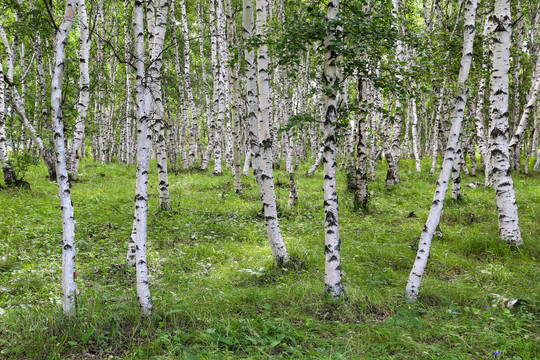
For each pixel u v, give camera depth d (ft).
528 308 15.58
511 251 23.13
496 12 24.14
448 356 11.56
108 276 18.67
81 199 34.88
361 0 16.55
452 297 16.96
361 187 34.60
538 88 40.60
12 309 14.06
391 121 17.15
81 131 40.83
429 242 16.47
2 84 37.42
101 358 11.34
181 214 31.17
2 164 37.52
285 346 11.76
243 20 23.34
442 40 30.45
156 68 20.97
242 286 18.15
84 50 37.78
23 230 23.97
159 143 31.42
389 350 12.28
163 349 11.90
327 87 15.84
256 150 25.22
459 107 16.66
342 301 15.35
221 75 56.49
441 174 16.60
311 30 15.53
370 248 23.45
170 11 60.75
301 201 37.50
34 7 46.57
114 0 61.36
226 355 11.27
